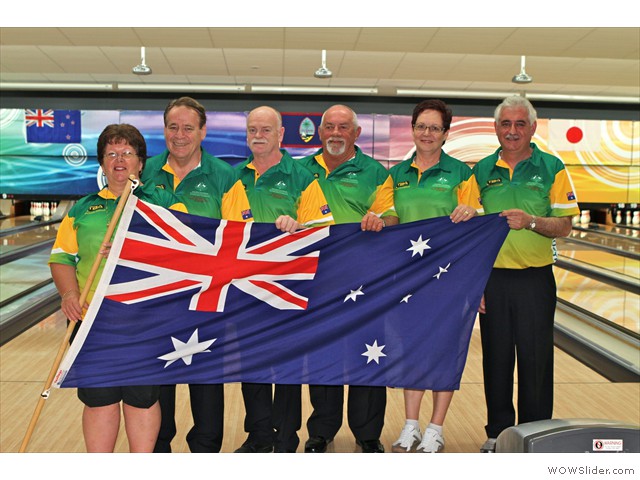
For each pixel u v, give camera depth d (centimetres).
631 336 517
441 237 255
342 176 292
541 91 1098
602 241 1013
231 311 243
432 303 253
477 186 291
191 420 332
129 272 230
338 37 557
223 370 242
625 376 422
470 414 344
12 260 791
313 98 1115
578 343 496
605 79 945
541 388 282
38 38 568
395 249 254
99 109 1110
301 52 839
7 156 1045
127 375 230
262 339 245
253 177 282
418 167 290
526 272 279
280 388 273
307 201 283
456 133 1040
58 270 235
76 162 1050
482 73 933
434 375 252
